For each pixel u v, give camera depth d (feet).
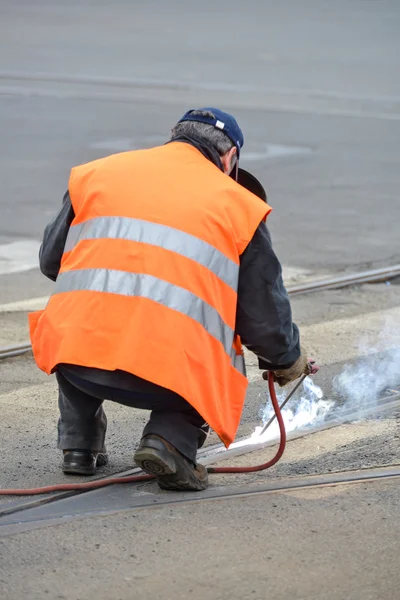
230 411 31.07
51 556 27.17
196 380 29.73
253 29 232.12
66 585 25.55
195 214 30.53
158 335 29.45
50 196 85.30
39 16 245.45
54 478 33.68
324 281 62.44
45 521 29.48
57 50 189.98
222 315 30.35
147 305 29.66
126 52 189.78
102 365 29.58
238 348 32.30
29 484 33.09
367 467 34.45
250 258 30.86
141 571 26.35
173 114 129.39
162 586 25.59
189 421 31.60
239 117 129.39
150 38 212.02
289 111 135.23
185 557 27.17
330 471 34.17
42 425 39.04
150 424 31.40
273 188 90.84
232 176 34.01
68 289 30.89
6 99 138.31
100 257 30.55
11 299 57.67
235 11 269.44
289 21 250.16
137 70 168.45
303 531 28.86
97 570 26.40
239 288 31.04
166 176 31.35
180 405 31.24
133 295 29.91
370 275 63.87
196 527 29.14
